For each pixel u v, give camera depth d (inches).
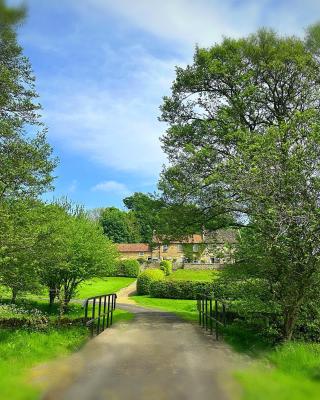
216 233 768.3
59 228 575.2
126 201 4224.9
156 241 891.4
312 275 415.8
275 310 471.5
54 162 559.8
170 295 1605.6
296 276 424.2
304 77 801.6
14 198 538.0
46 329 512.7
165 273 2096.5
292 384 268.4
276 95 833.5
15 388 260.1
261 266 448.5
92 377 298.8
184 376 302.7
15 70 560.4
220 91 872.9
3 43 556.1
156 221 833.5
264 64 805.2
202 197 730.2
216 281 601.9
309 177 418.3
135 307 1232.8
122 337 503.5
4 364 322.3
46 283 963.3
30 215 545.6
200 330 577.3
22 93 557.0
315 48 825.5
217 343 464.1
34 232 529.3
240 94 786.2
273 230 420.5
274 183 426.9
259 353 395.5
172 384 279.3
